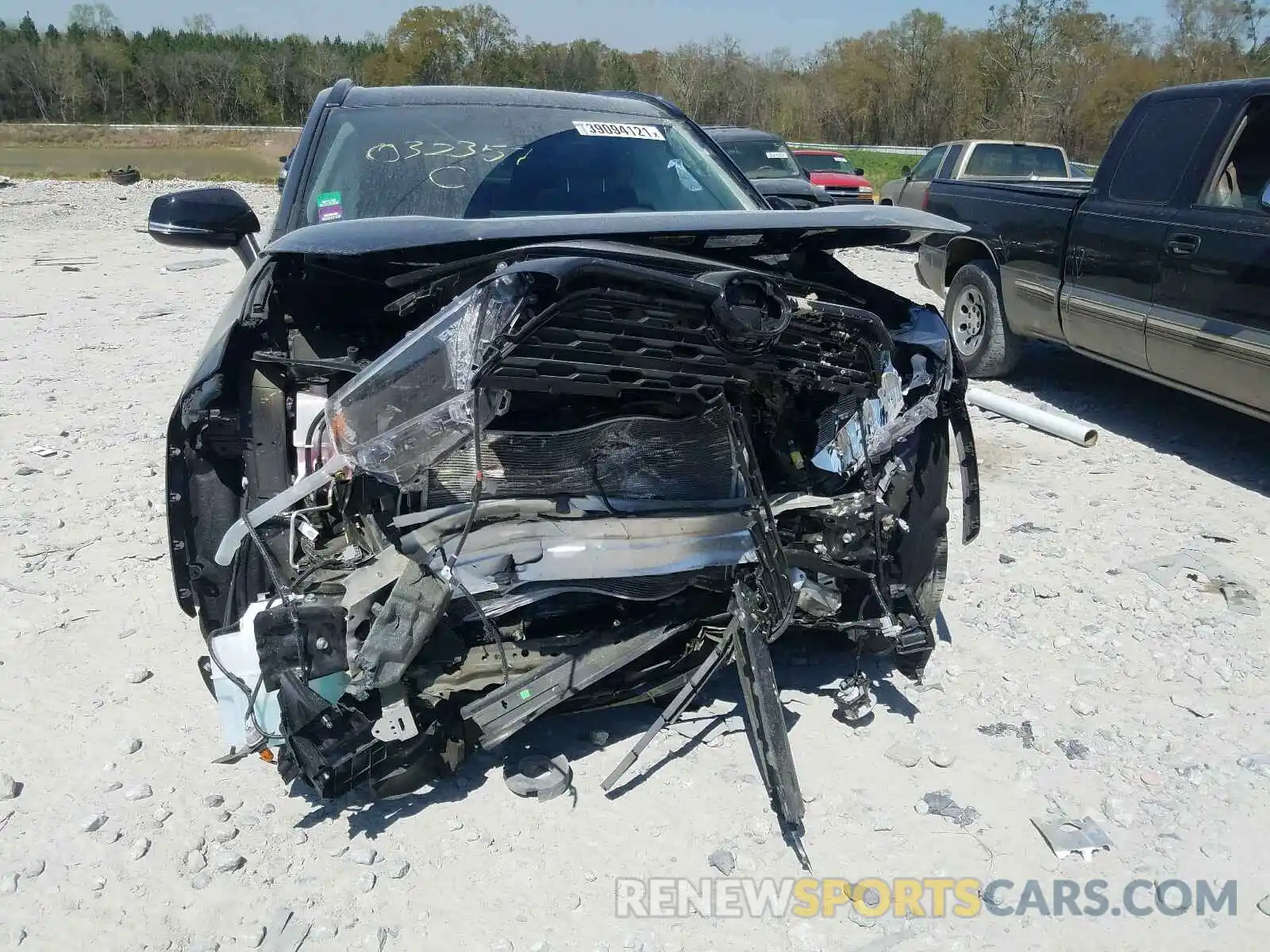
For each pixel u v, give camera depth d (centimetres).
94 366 741
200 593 299
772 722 264
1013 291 667
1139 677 341
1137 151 569
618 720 319
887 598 299
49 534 445
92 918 240
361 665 235
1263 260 473
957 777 292
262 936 235
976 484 321
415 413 236
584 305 224
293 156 384
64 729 311
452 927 239
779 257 312
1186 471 536
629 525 262
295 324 294
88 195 2006
